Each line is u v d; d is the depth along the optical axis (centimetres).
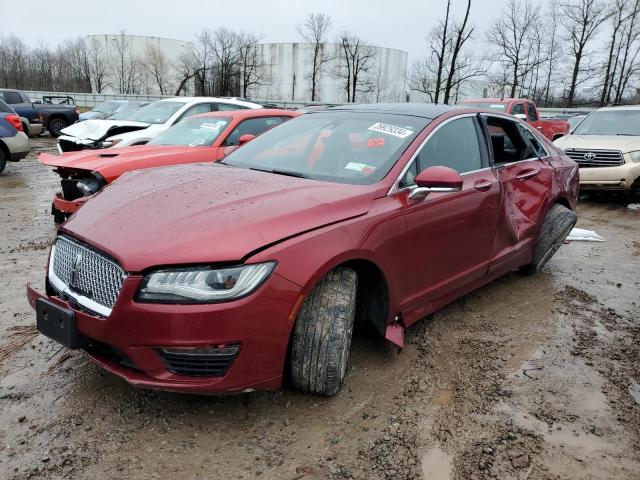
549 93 3881
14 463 231
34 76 6044
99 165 562
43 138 2034
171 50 5947
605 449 255
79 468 230
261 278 236
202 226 244
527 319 405
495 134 424
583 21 3619
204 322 228
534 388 306
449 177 297
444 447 252
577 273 523
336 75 4841
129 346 233
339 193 290
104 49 5781
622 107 1041
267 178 316
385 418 272
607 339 375
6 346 331
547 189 466
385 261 293
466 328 384
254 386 247
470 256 372
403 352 343
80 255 257
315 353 265
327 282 270
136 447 245
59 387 288
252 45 5216
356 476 232
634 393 305
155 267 229
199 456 240
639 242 663
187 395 285
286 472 233
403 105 400
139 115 917
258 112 731
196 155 637
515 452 250
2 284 435
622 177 877
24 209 748
